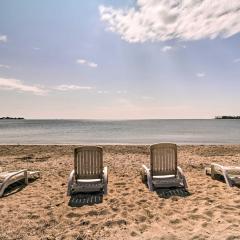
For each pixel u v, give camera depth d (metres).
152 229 4.28
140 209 5.21
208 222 4.42
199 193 6.25
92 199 5.95
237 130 54.47
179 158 12.06
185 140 27.69
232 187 6.69
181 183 6.87
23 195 6.35
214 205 5.27
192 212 4.96
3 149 16.16
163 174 7.09
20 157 12.95
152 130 56.56
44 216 4.95
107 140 28.02
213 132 46.34
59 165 10.52
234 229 4.11
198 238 3.85
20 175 7.29
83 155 6.80
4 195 6.36
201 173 8.67
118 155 13.20
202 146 17.44
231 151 14.96
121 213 4.98
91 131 52.91
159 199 5.84
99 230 4.27
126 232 4.18
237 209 4.98
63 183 7.56
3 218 4.85
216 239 3.79
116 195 6.25
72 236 4.09
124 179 7.94
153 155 7.01
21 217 4.89
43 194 6.42
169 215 4.88
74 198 6.05
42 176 8.52
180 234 4.02
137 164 10.59
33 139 30.11
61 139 29.84
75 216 4.95
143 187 6.96
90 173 6.82
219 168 7.42
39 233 4.24
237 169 7.23
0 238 4.07
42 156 13.23
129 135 37.69
